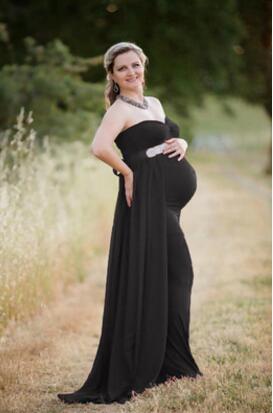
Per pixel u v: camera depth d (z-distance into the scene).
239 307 7.79
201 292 8.66
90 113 12.25
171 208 5.45
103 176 12.66
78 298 8.47
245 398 5.00
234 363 5.83
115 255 5.36
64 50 12.32
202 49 18.38
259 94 24.30
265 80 23.34
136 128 5.33
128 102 5.38
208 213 15.44
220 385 5.23
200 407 4.84
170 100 19.52
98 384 5.29
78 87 12.20
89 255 10.39
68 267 8.96
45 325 6.96
